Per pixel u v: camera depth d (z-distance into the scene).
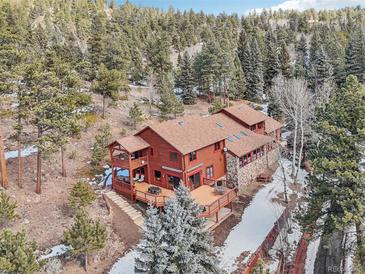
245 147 37.28
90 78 57.44
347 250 25.27
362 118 22.14
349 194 21.78
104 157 37.25
